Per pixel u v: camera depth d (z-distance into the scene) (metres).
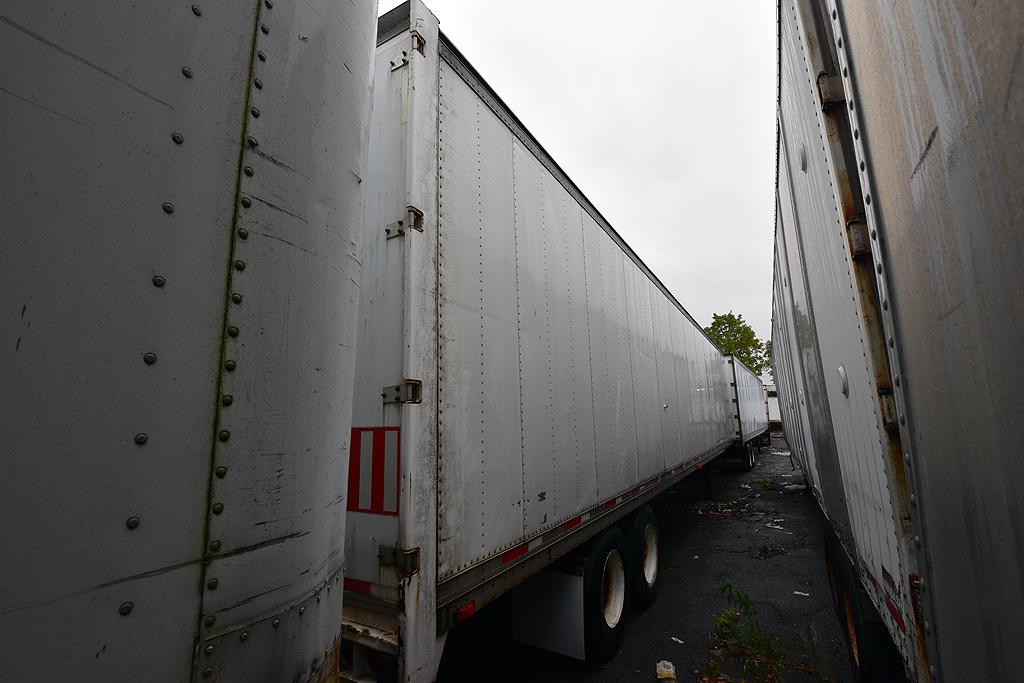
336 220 1.23
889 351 1.35
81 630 0.67
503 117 3.02
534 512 2.88
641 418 5.17
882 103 1.23
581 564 3.46
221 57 0.96
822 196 1.90
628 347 4.96
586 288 4.05
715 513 9.49
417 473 1.98
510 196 3.00
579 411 3.65
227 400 0.90
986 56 0.76
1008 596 0.83
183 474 0.82
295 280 1.08
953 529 1.06
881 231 1.33
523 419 2.86
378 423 2.06
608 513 4.04
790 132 2.46
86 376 0.70
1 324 0.63
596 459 3.88
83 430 0.69
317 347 1.13
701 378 9.25
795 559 6.40
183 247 0.85
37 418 0.65
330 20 1.26
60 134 0.70
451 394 2.24
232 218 0.94
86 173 0.72
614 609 4.03
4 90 0.65
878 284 1.38
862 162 1.41
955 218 0.92
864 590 2.67
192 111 0.89
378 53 2.37
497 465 2.55
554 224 3.59
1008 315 0.77
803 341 3.41
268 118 1.05
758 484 12.82
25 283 0.65
